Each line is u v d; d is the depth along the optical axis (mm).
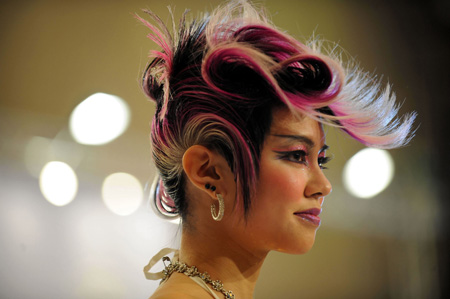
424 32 6309
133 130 5895
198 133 1505
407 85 6246
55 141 5844
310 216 1523
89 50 6090
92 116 5781
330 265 6191
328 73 1450
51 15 6102
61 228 5652
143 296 5547
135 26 6102
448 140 6039
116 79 6059
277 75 1461
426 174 6020
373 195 5977
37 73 6031
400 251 6129
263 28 1520
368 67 6309
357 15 6406
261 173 1469
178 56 1579
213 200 1525
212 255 1546
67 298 5531
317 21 6367
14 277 5488
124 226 5672
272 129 1473
